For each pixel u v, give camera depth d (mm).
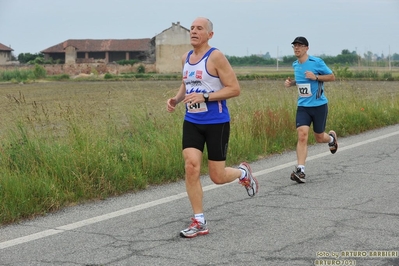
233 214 6434
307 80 8555
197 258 4945
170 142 9305
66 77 63688
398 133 13234
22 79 60938
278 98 13859
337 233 5609
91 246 5348
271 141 11164
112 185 7566
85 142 8297
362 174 8625
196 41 5727
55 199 6836
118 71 79188
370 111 14820
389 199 7020
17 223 6262
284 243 5324
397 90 30031
